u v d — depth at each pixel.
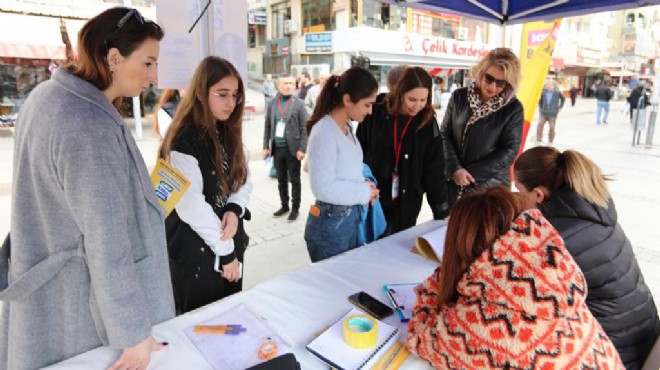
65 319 0.99
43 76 10.45
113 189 0.88
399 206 2.24
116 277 0.88
